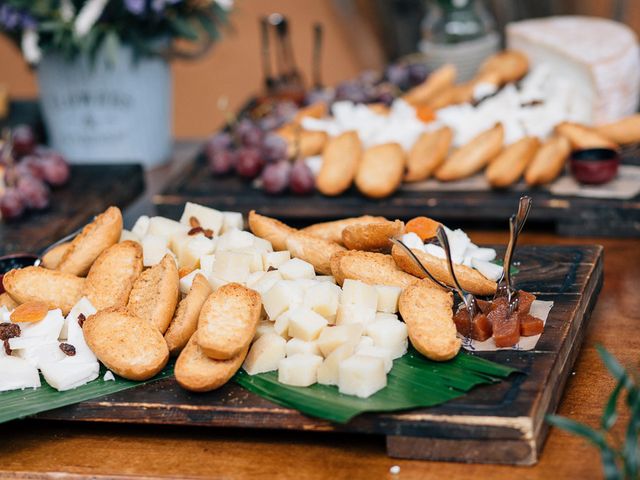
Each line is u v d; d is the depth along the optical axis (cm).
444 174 99
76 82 114
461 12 129
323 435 63
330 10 189
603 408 63
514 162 96
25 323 69
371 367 60
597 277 75
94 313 69
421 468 59
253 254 71
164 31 115
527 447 57
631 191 94
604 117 113
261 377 63
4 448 65
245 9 196
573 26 126
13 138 112
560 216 93
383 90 122
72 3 110
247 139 108
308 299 66
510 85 110
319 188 99
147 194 113
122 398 63
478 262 72
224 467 61
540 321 65
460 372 61
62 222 98
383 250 74
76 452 64
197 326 66
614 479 50
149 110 119
